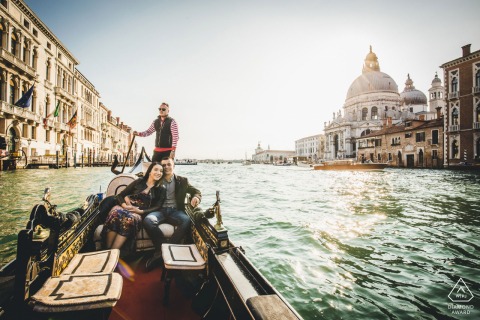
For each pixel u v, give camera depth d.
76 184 15.46
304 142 120.94
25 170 22.80
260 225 7.92
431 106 76.62
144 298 2.59
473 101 33.97
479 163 32.97
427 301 3.88
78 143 39.03
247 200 12.86
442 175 27.66
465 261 5.27
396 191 15.78
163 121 4.02
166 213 3.43
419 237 6.73
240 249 2.52
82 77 40.44
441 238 6.66
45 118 28.39
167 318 2.32
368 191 16.11
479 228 7.56
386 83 83.50
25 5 24.91
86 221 3.12
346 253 5.69
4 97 22.62
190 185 3.69
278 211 10.06
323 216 9.13
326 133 90.38
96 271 2.21
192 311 2.42
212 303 2.28
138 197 3.44
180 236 3.20
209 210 2.86
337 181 24.02
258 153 169.12
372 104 82.12
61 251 2.27
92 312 2.06
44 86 28.86
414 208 10.52
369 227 7.69
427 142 41.72
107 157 56.66
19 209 8.66
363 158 57.00
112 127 61.22
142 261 3.28
